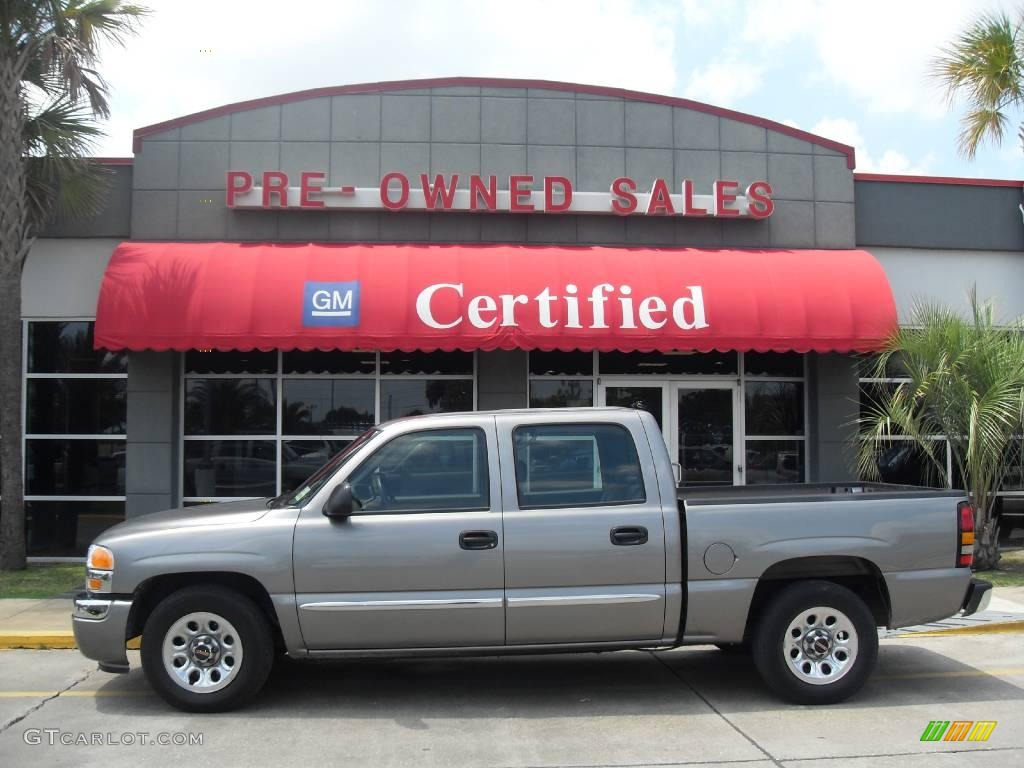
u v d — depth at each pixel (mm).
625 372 13547
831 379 13438
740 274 12523
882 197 14070
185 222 13016
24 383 12984
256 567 6250
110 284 11844
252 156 13172
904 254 14133
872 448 12383
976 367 11711
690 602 6398
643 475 6535
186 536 6332
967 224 14195
